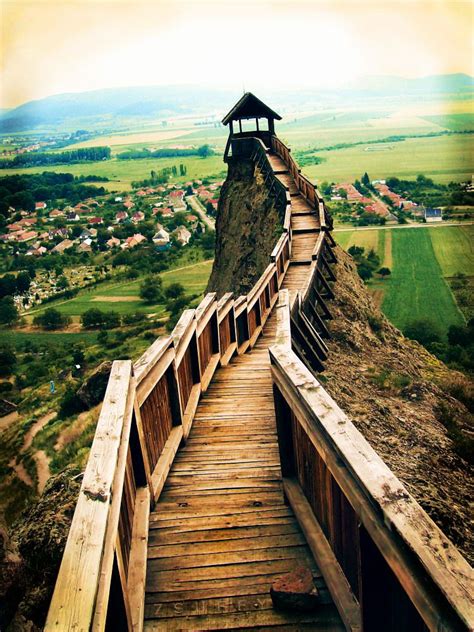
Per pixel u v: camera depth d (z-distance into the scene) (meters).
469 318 42.38
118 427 3.46
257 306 11.28
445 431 9.54
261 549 4.02
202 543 4.14
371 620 2.64
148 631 3.39
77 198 184.00
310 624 3.36
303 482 4.21
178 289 88.75
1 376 53.84
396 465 7.81
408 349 17.94
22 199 153.62
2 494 21.77
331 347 13.30
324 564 3.46
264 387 7.50
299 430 4.07
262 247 23.58
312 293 14.12
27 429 28.28
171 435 5.53
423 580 1.99
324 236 18.80
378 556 2.54
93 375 27.05
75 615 2.12
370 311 18.62
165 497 4.82
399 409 10.23
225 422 6.37
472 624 1.68
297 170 24.81
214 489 4.89
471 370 24.62
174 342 5.67
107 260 116.31
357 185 129.75
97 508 2.75
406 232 82.88
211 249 116.38
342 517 3.19
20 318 82.06
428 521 2.18
